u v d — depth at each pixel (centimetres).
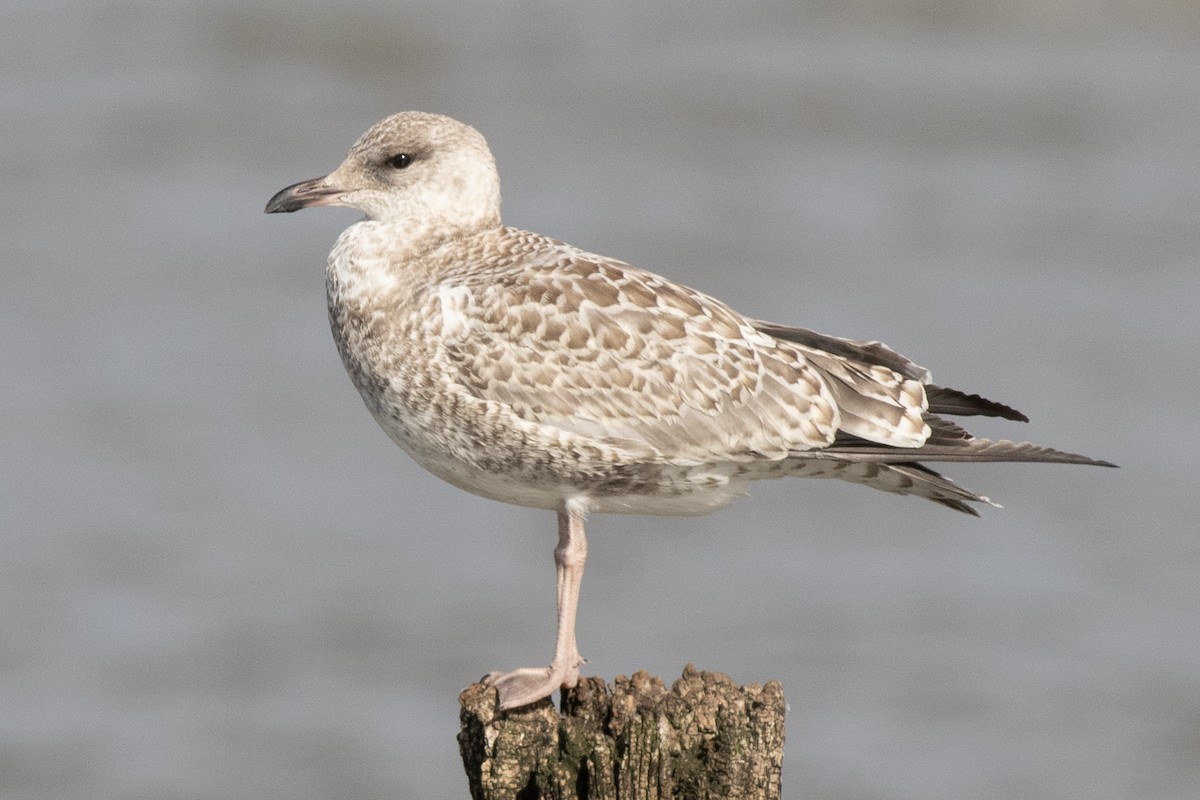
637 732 693
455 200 850
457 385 814
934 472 833
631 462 816
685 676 710
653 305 823
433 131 850
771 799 696
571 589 828
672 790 698
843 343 848
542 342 809
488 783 714
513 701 748
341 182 855
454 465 842
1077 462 816
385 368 824
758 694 697
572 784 711
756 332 839
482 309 812
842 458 827
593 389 808
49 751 1508
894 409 831
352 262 838
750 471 841
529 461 822
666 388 812
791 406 823
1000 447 827
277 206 859
